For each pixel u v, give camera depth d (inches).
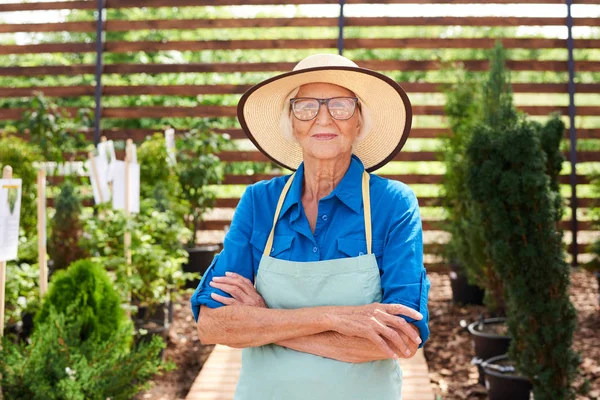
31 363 115.8
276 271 69.0
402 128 77.2
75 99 413.1
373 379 67.1
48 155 283.9
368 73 70.4
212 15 453.7
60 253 221.5
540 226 128.5
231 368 166.1
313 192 73.1
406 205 70.0
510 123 145.1
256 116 79.5
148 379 174.4
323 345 65.7
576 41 297.3
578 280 283.7
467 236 193.0
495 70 181.6
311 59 72.9
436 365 193.2
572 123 298.0
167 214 227.3
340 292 67.2
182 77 413.4
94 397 116.6
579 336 211.0
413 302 65.0
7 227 130.0
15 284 172.6
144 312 205.8
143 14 450.9
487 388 157.8
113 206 186.5
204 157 271.9
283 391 67.1
